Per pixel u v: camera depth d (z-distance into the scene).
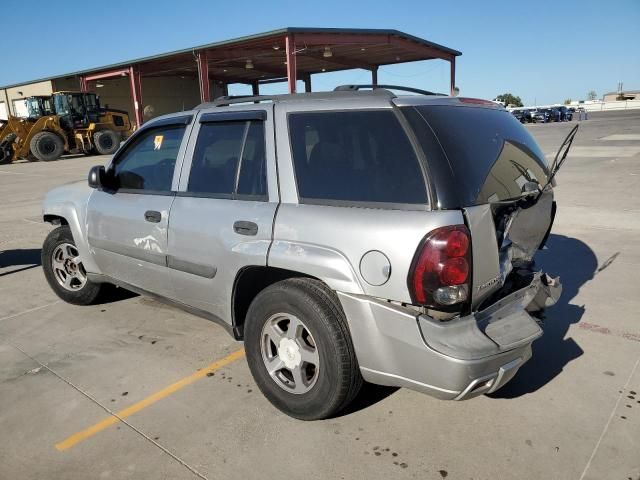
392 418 3.04
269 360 3.14
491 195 2.68
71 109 25.81
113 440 2.93
